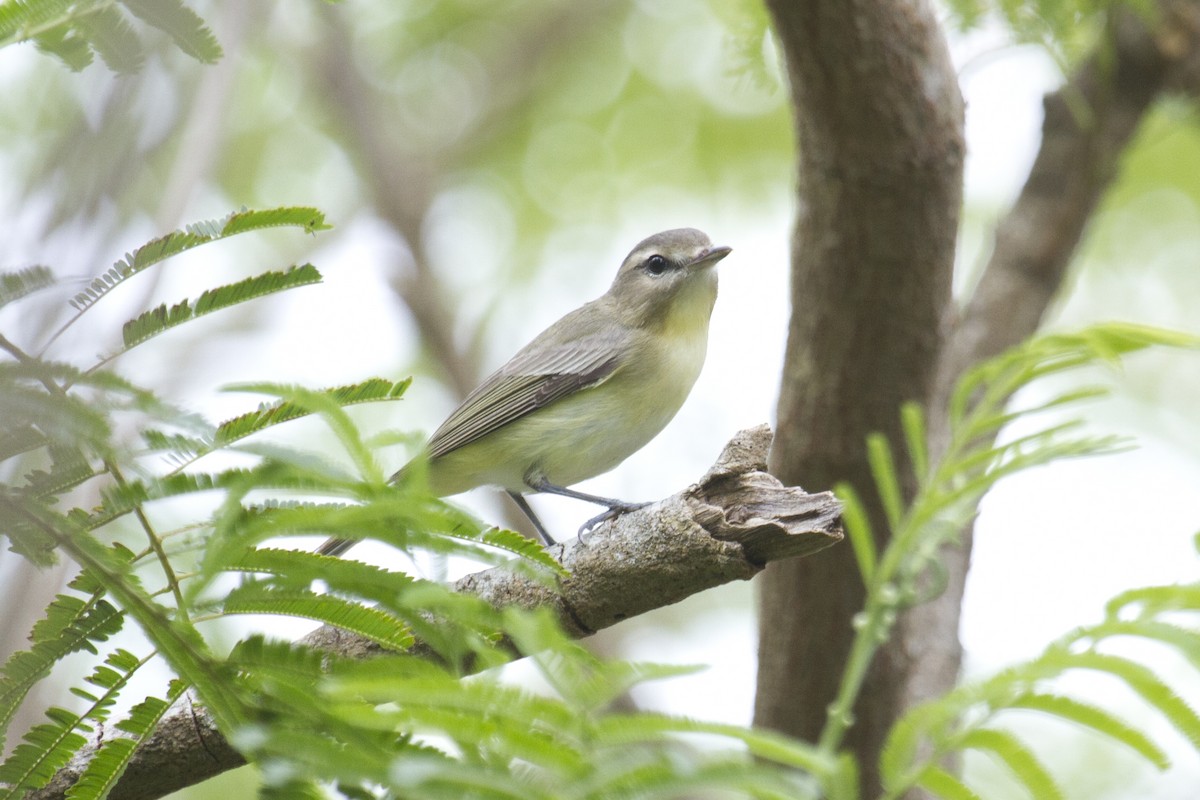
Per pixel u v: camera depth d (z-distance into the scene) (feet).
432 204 70.85
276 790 16.37
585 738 13.78
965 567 40.81
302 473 16.40
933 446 36.63
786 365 36.37
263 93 69.00
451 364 65.41
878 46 30.55
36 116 42.88
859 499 36.27
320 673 17.24
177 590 17.70
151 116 24.26
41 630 18.47
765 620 36.40
